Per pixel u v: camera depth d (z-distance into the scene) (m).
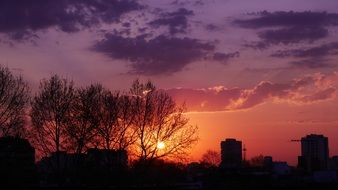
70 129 99.44
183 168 120.12
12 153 92.94
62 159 110.00
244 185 113.00
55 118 99.25
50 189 90.06
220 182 116.00
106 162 98.94
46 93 99.38
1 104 87.81
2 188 90.44
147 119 98.88
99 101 100.50
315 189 106.12
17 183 92.56
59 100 99.56
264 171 155.88
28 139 98.19
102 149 99.56
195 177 126.50
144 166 98.25
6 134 89.69
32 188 91.06
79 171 99.44
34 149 99.38
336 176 148.62
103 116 99.56
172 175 112.69
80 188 90.12
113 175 98.00
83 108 99.50
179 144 98.44
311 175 152.62
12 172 91.94
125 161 99.88
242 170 145.12
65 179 100.00
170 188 97.75
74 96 100.75
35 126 98.94
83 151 99.81
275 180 131.88
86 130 99.44
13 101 89.31
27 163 96.69
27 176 95.88
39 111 99.12
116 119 99.69
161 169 108.06
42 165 105.25
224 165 179.62
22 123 92.12
